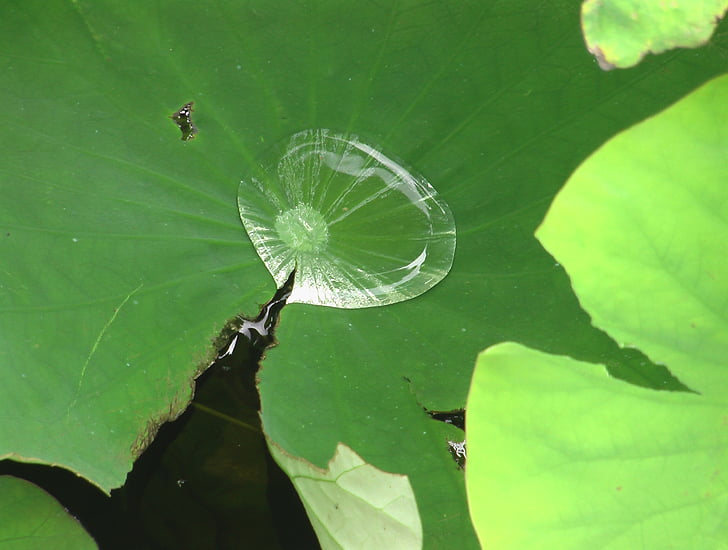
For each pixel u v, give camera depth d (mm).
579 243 907
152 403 971
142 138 994
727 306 907
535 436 904
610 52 967
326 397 980
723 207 902
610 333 910
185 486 994
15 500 969
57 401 962
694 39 964
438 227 996
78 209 982
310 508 975
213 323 982
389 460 974
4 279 969
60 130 989
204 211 992
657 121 903
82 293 975
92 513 978
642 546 900
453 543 965
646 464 905
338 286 992
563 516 902
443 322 987
